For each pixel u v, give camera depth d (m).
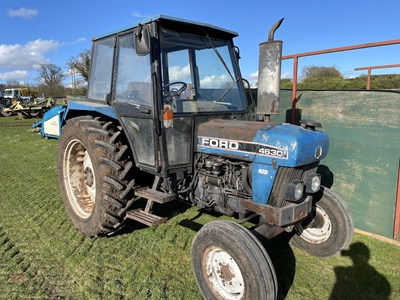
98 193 3.23
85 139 3.40
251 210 2.69
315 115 4.12
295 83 4.26
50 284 2.77
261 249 2.26
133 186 3.26
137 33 2.58
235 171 2.87
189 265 3.08
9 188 5.12
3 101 23.05
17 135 10.88
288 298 2.66
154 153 2.99
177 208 4.33
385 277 2.96
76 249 3.32
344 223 3.07
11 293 2.65
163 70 2.93
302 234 3.39
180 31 3.05
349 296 2.70
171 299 2.62
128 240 3.51
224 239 2.34
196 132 3.05
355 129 3.78
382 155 3.60
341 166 3.94
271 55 2.90
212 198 3.04
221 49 3.41
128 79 3.20
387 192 3.60
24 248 3.33
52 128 9.38
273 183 2.56
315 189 2.73
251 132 2.66
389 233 3.64
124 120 3.26
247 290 2.24
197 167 3.10
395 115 3.46
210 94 3.27
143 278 2.87
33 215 4.11
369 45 3.47
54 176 5.78
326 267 3.10
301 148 2.42
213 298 2.51
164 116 2.73
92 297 2.62
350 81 12.58
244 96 3.55
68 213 3.82
